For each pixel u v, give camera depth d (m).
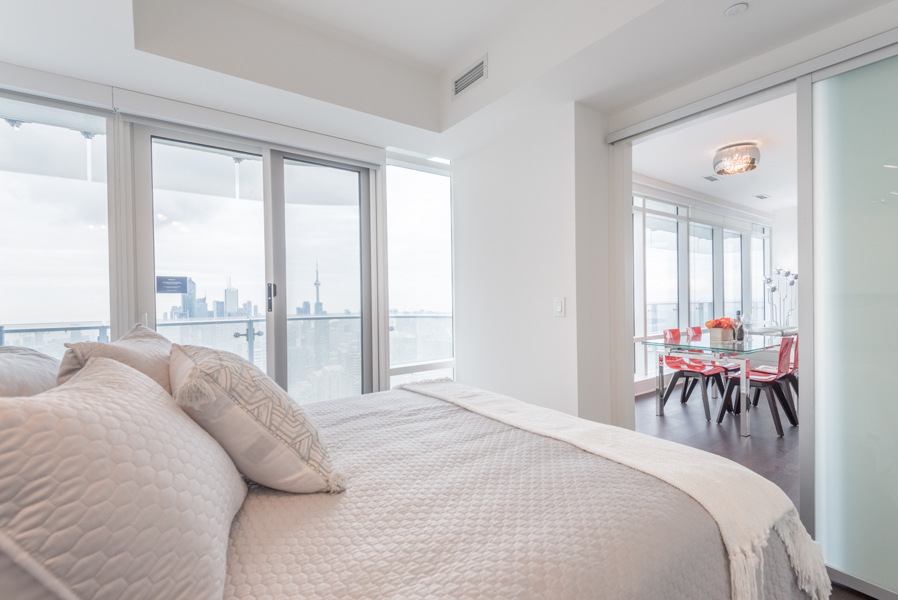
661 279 5.19
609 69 2.04
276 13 2.14
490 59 2.37
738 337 3.48
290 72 2.20
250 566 0.72
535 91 2.25
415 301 3.47
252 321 2.63
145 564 0.53
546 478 1.01
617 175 2.55
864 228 1.61
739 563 0.87
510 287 2.86
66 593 0.47
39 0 1.51
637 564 0.73
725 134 3.57
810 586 1.03
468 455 1.18
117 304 2.19
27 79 1.93
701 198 5.54
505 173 2.89
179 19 1.90
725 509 0.92
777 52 1.86
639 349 4.87
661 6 1.59
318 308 2.90
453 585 0.65
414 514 0.87
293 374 2.80
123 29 1.68
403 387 2.04
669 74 2.09
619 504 0.88
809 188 1.74
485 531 0.79
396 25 2.26
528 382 2.72
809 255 1.74
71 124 2.12
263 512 0.90
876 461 1.59
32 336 2.03
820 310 1.72
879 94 1.57
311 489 0.98
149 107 2.20
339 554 0.75
